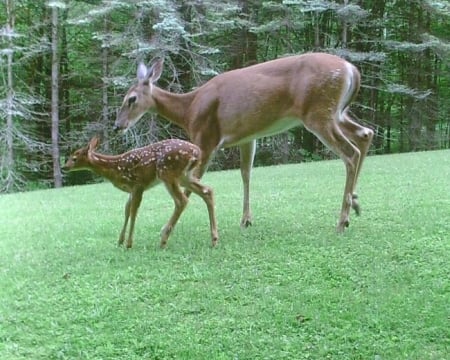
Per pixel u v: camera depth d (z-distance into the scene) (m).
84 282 4.38
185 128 5.95
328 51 16.73
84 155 5.10
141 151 5.11
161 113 6.05
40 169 17.28
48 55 17.83
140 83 6.00
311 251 4.85
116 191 10.02
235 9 15.75
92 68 17.81
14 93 15.53
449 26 20.00
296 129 18.30
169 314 3.71
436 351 3.08
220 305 3.81
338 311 3.62
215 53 16.38
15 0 16.64
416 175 8.98
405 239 5.07
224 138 5.64
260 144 17.42
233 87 5.53
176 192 5.08
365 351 3.12
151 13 15.35
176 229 5.98
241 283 4.20
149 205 7.71
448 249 4.73
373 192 7.50
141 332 3.46
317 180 9.30
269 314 3.64
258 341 3.29
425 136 19.86
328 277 4.24
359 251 4.78
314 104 5.22
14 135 15.95
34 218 7.42
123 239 5.40
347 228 5.54
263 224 6.00
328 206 6.83
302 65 5.29
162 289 4.14
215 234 5.20
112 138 16.00
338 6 16.20
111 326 3.56
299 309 3.68
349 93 5.35
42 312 3.81
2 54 15.55
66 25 17.06
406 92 17.39
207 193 5.16
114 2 14.95
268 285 4.13
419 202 6.62
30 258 5.15
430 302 3.69
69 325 3.60
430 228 5.37
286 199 7.53
